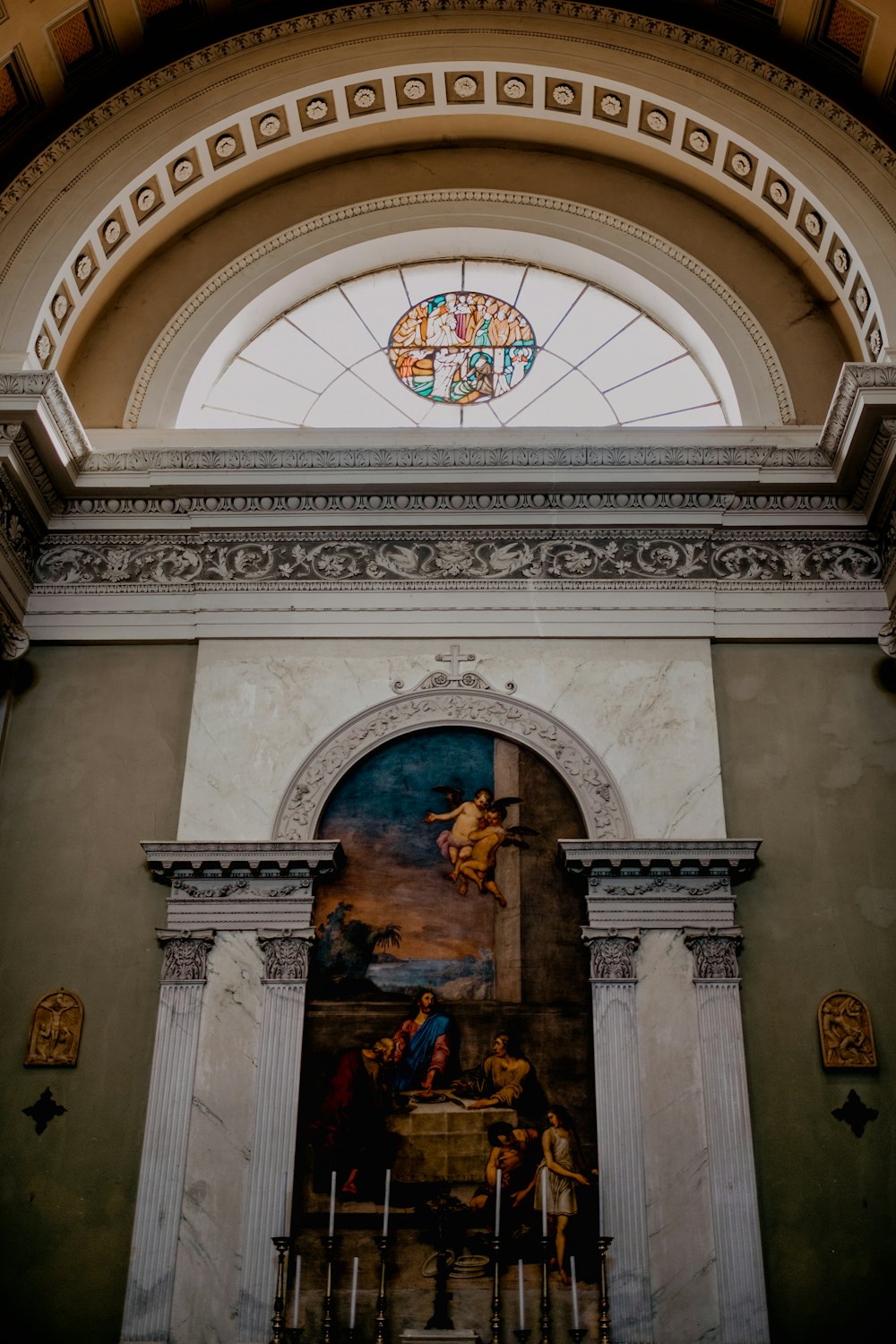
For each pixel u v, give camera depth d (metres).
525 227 12.23
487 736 10.27
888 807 9.88
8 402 9.89
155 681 10.43
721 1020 9.16
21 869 9.78
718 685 10.34
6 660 10.38
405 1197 8.82
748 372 11.62
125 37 11.31
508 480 10.62
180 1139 8.90
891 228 10.85
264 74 11.57
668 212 12.23
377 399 12.05
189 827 9.86
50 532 10.88
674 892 9.57
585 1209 8.77
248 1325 8.41
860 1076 9.09
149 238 11.91
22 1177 8.89
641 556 10.75
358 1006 9.41
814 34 11.19
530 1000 9.42
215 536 10.87
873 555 10.71
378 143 12.41
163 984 9.34
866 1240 8.65
